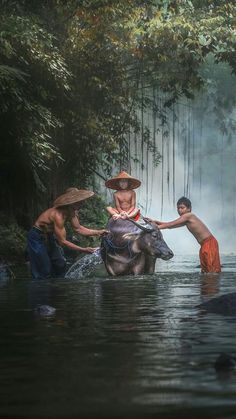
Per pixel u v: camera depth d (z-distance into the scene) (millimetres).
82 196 12664
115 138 22016
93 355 4082
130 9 19562
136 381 3311
